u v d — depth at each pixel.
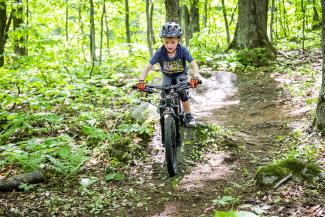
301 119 7.00
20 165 5.56
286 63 12.12
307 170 4.50
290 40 18.38
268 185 4.46
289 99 8.45
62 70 10.22
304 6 16.73
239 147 5.97
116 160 5.62
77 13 18.89
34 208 4.45
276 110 7.98
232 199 4.33
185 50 5.30
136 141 6.01
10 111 7.81
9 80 9.09
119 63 11.50
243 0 13.54
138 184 5.03
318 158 5.12
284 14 20.59
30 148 5.62
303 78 9.97
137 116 6.91
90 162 5.64
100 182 5.11
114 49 13.05
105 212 4.39
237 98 9.27
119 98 8.40
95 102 8.48
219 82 10.24
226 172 5.18
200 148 5.89
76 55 11.89
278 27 22.98
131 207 4.47
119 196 4.71
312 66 11.30
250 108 8.36
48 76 9.26
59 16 19.00
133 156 5.69
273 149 5.91
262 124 7.13
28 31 9.09
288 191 4.24
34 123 6.98
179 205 4.43
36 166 5.28
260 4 13.43
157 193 4.77
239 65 12.11
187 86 5.14
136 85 5.18
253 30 13.45
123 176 5.23
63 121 7.11
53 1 13.83
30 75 9.25
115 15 18.89
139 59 11.98
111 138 6.00
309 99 7.95
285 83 9.72
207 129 6.38
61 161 5.56
